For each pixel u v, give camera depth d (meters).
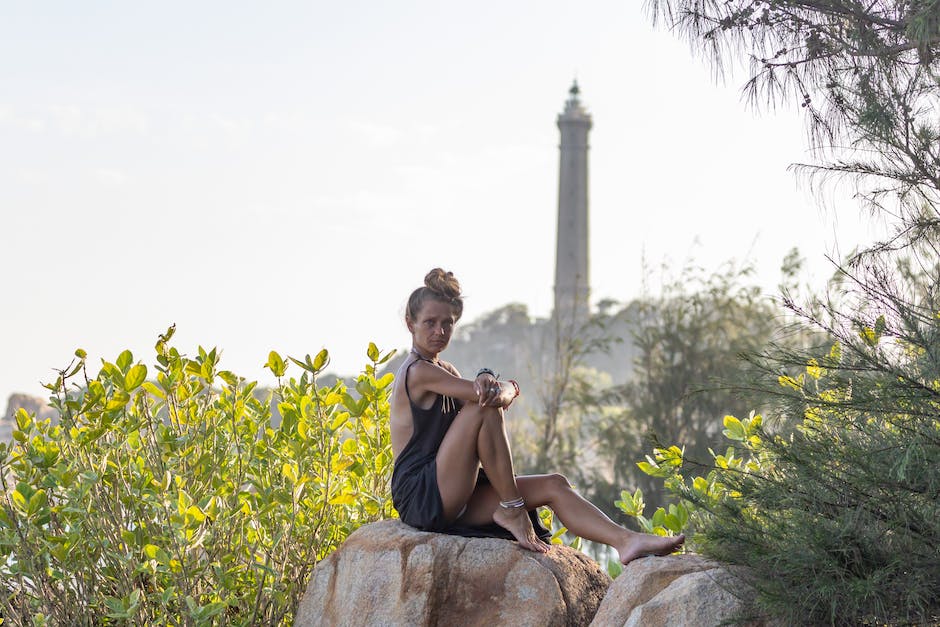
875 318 3.57
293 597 5.05
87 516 4.80
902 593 3.39
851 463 3.55
